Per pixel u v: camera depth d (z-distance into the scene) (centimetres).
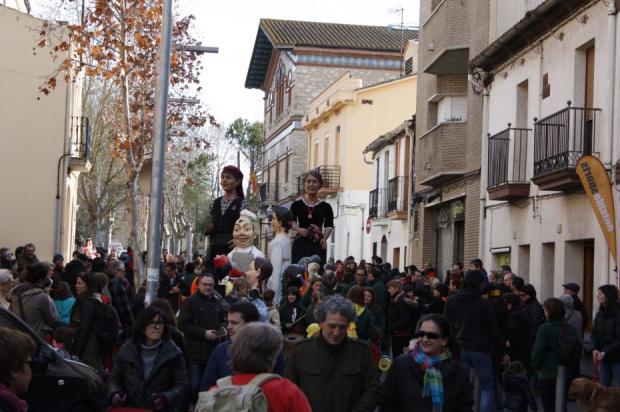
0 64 3375
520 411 1516
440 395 829
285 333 1426
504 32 2650
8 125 3388
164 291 1938
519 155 2509
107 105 4634
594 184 1830
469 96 2995
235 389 634
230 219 1452
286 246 1461
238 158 5531
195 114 3550
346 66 6253
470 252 2948
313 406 822
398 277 2564
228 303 1264
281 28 6494
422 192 3534
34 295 1404
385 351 2161
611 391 693
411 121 3869
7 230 3375
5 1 3672
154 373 991
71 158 3547
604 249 1994
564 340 1476
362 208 5191
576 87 2184
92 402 1149
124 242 9856
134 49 2761
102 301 1391
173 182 6362
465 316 1492
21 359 623
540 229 2370
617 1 1966
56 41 3397
